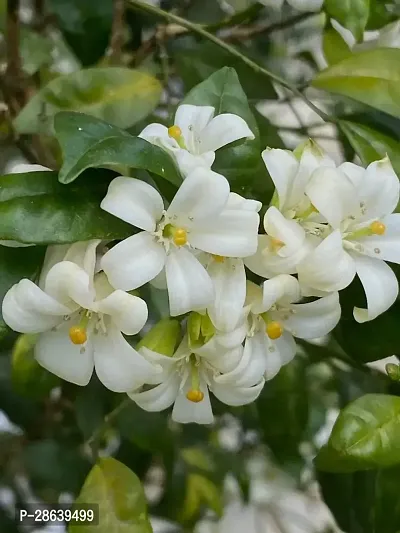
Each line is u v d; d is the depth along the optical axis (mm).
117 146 86
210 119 109
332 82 129
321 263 93
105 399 173
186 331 105
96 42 155
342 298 123
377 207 104
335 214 97
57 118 87
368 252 106
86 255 92
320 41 173
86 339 95
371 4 140
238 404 107
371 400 106
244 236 92
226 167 108
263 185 119
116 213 87
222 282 96
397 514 128
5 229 86
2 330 94
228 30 169
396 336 125
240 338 97
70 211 90
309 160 101
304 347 154
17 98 147
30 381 135
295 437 169
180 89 170
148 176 110
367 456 102
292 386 167
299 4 145
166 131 104
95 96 121
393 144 128
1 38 163
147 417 178
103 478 118
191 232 93
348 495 155
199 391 104
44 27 169
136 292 103
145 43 163
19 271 96
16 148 159
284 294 98
